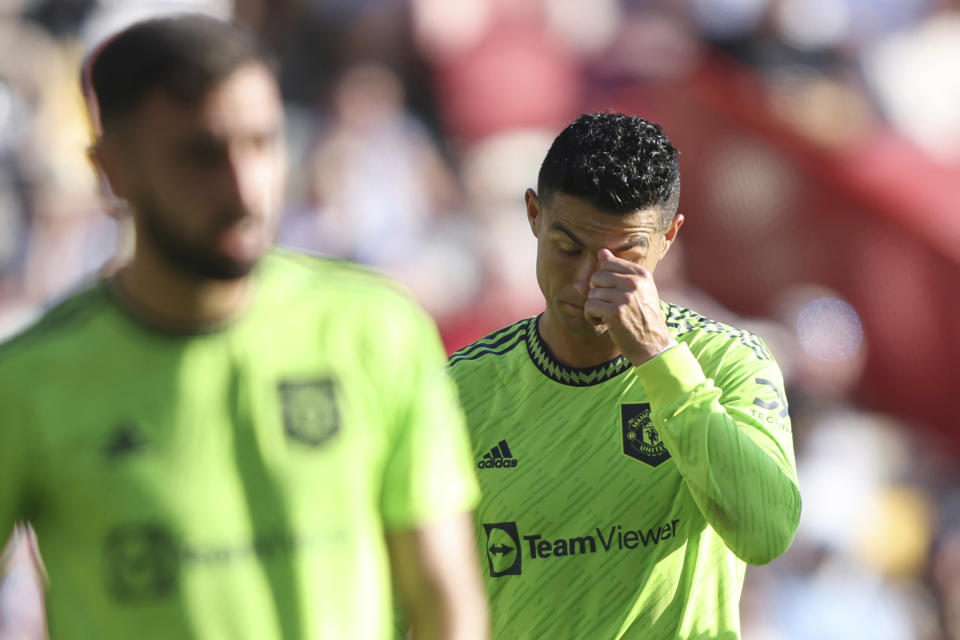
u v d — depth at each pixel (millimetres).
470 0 39156
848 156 33938
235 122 7215
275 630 7574
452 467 8172
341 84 37656
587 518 12844
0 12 37906
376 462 7941
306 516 7660
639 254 12250
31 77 36969
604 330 12477
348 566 7742
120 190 7555
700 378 11883
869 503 30750
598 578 12820
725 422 11773
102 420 7574
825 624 29078
